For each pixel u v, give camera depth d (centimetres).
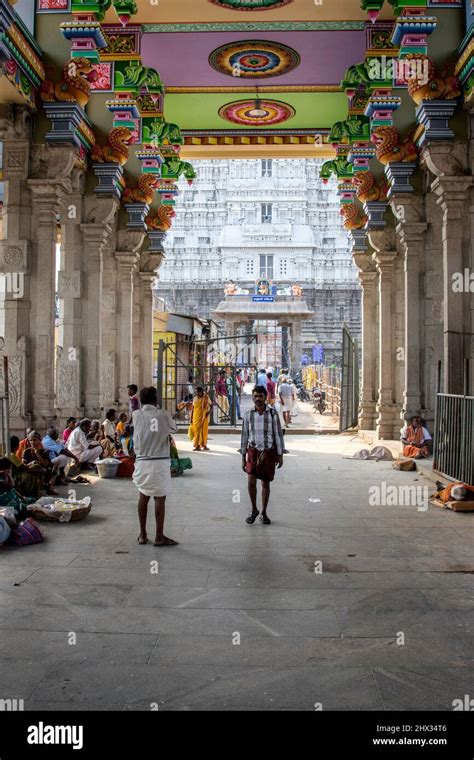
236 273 5219
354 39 1288
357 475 1061
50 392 1034
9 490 702
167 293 5259
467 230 999
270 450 708
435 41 995
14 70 912
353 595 480
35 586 495
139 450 618
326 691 336
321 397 2570
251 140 1836
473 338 1000
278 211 5294
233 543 625
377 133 1230
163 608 451
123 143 1258
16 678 348
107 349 1495
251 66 1421
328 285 5216
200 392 1416
